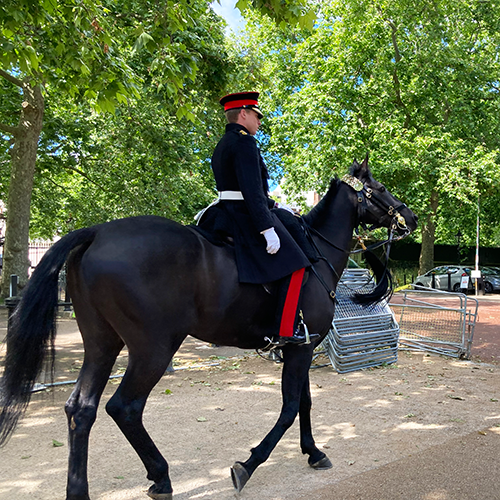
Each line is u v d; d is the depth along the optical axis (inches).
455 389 236.2
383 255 182.7
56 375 251.4
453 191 761.6
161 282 110.3
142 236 112.3
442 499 123.1
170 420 183.8
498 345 366.3
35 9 209.6
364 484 130.7
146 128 551.2
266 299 125.5
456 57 815.7
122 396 109.4
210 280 117.5
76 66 228.1
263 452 123.3
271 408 200.1
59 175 719.7
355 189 152.9
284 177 959.0
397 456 151.6
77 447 106.4
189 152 588.1
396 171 784.3
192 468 140.4
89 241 114.3
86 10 215.3
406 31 848.9
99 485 128.8
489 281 957.8
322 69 848.3
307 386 140.9
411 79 855.1
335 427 178.7
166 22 233.6
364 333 278.1
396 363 297.6
